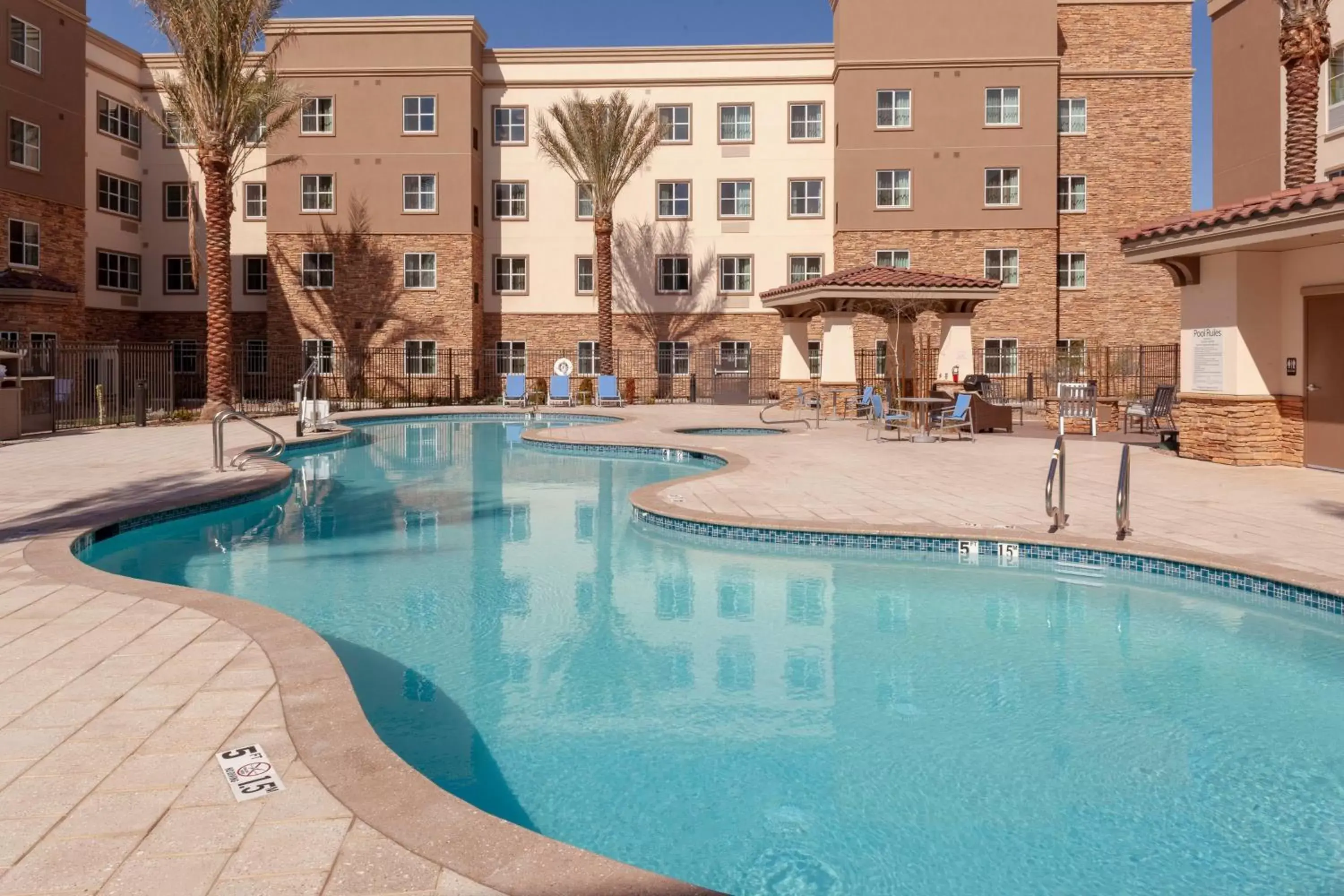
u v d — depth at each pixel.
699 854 3.69
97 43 32.75
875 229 32.81
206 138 23.00
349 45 33.16
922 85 32.53
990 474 12.92
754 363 35.06
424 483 14.26
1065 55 33.25
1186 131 33.09
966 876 3.51
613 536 10.05
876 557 8.88
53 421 20.02
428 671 5.90
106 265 33.59
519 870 2.82
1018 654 6.16
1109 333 33.38
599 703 5.33
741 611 7.23
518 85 34.69
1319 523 9.01
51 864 2.89
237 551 9.38
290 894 2.70
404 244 33.44
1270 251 13.05
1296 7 15.66
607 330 31.56
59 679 4.59
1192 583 7.52
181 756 3.68
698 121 34.62
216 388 23.61
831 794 4.20
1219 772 4.40
